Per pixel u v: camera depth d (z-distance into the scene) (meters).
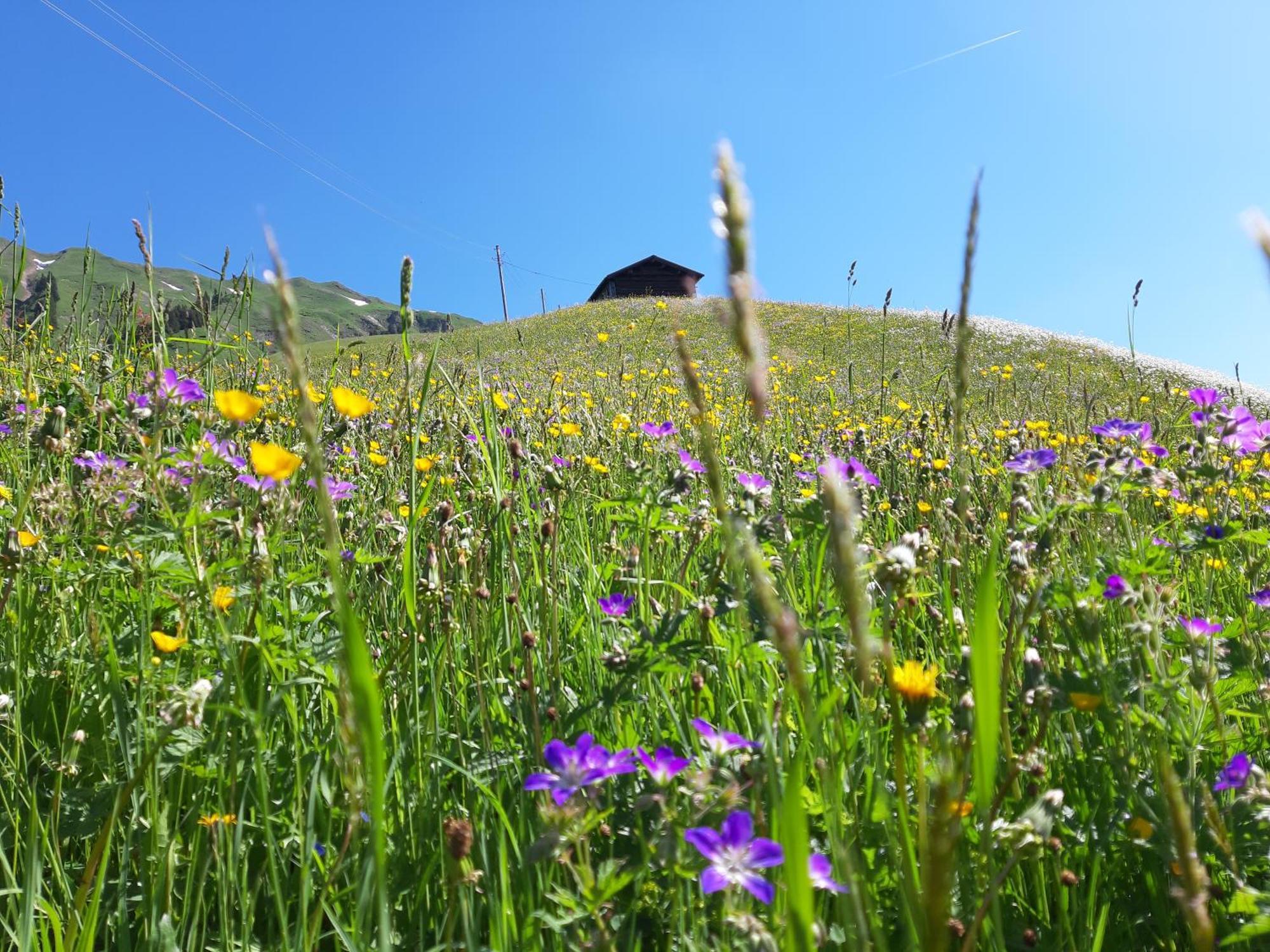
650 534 2.94
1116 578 1.89
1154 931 1.80
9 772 2.07
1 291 4.79
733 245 0.66
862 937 0.92
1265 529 2.61
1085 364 29.14
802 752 0.84
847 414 7.29
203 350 4.41
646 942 1.68
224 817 1.77
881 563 1.70
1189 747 1.78
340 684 1.24
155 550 2.25
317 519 3.09
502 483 3.17
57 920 1.62
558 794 1.35
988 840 1.05
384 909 0.92
